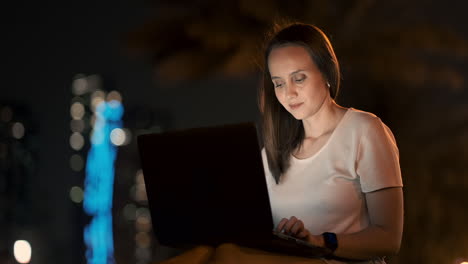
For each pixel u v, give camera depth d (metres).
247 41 7.89
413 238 7.54
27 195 13.61
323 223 2.40
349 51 7.93
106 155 14.20
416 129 7.86
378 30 8.31
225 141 2.23
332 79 2.41
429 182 7.67
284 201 2.49
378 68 7.90
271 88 2.58
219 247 2.21
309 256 2.18
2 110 13.65
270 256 2.16
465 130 7.88
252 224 2.20
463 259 7.48
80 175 14.16
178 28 8.15
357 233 2.26
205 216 2.26
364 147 2.34
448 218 7.61
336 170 2.39
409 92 8.08
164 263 2.13
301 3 8.00
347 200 2.37
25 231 13.28
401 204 2.32
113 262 13.91
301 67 2.36
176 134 2.29
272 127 2.56
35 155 13.69
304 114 2.39
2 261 12.04
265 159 2.64
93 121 14.16
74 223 13.99
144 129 13.48
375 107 7.79
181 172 2.28
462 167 7.70
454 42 8.36
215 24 7.98
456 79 8.26
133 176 14.22
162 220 2.32
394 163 2.33
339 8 8.12
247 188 2.20
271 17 7.89
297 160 2.49
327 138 2.45
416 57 8.42
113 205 14.09
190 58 8.14
